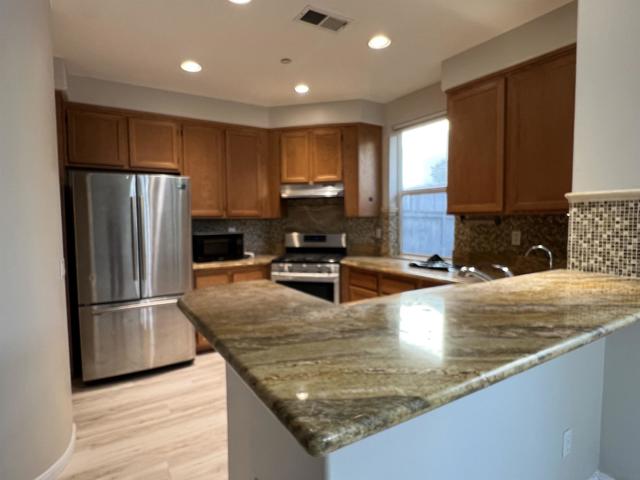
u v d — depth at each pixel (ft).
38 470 5.81
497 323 3.15
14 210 5.44
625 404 5.06
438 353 2.47
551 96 7.25
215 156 12.27
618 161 5.18
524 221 8.80
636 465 4.99
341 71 10.07
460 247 10.49
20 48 5.48
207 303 3.80
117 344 9.63
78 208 9.09
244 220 14.15
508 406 3.87
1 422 5.35
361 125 12.54
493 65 8.22
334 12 7.16
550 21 7.16
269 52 8.86
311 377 2.10
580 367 4.86
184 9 7.02
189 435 7.18
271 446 3.40
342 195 12.71
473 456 3.52
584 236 5.69
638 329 4.89
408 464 2.97
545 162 7.38
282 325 3.06
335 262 12.14
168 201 10.23
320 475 2.60
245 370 2.21
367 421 1.69
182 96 11.58
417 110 11.65
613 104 5.19
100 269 9.37
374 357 2.39
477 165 8.71
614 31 5.13
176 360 10.46
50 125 6.25
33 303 5.74
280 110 12.98
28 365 5.67
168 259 10.28
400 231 12.98
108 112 10.59
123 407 8.27
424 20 7.47
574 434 4.85
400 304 3.80
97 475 6.07
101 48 8.60
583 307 3.68
